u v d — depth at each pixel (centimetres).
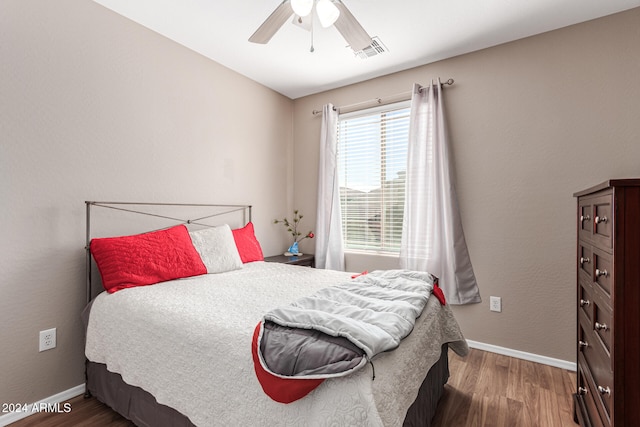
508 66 244
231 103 295
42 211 178
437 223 264
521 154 239
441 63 274
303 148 365
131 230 220
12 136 167
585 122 217
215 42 249
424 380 146
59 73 184
